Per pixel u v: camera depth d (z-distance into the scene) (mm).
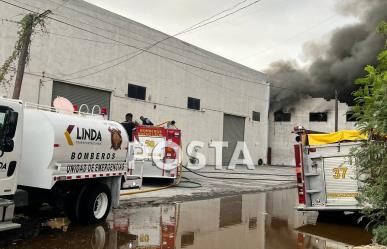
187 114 31078
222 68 34969
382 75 3975
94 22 23844
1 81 18844
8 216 6129
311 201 9469
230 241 7098
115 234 7113
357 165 4516
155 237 7102
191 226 8250
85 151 7582
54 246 6098
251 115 38969
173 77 29781
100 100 24562
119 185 8594
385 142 4094
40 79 21094
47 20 21344
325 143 9312
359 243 7152
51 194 7457
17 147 6324
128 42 26031
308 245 6945
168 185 15250
